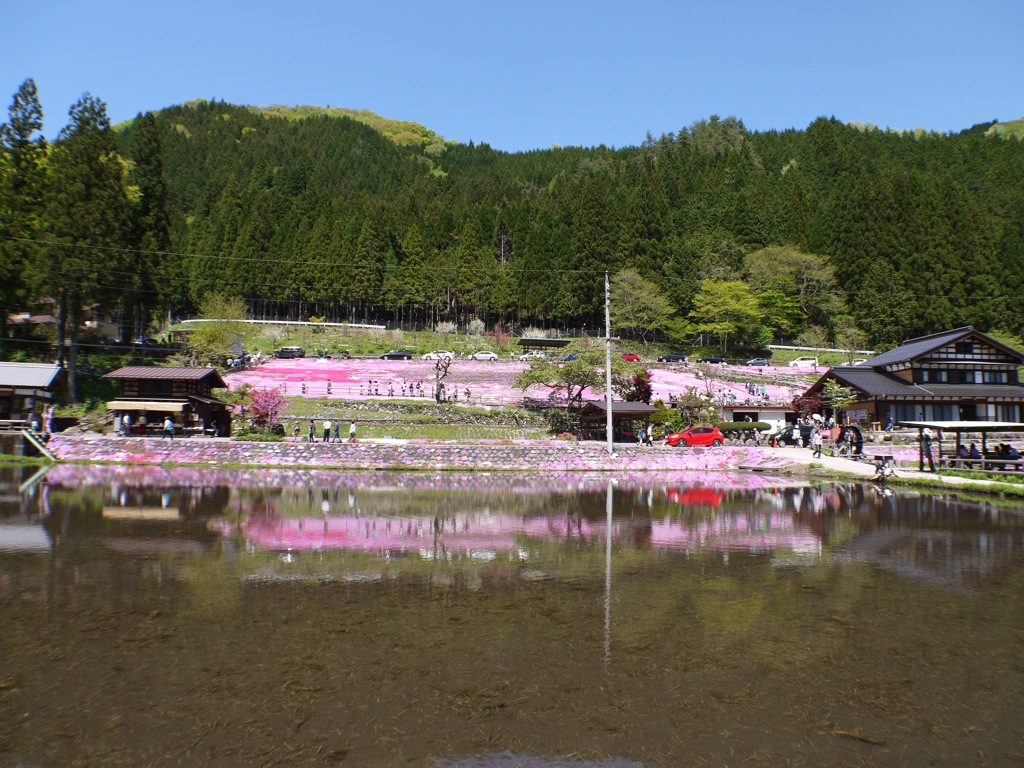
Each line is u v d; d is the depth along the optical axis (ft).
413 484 93.04
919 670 27.32
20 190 166.81
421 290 328.90
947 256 303.27
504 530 57.52
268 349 268.82
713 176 431.02
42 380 133.08
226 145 596.70
